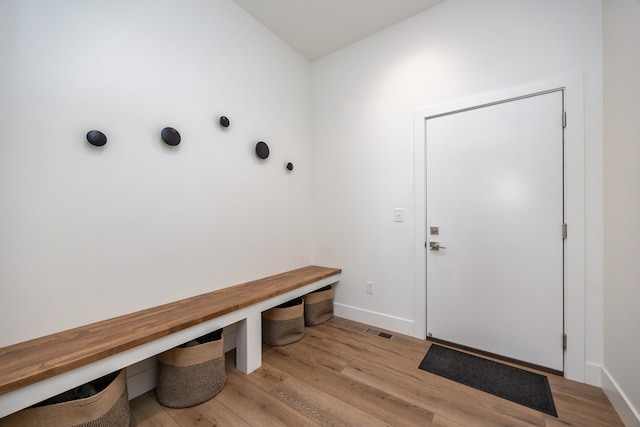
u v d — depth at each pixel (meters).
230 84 2.13
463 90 2.07
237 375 1.77
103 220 1.46
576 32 1.69
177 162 1.78
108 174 1.48
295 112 2.78
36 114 1.25
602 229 1.60
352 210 2.68
